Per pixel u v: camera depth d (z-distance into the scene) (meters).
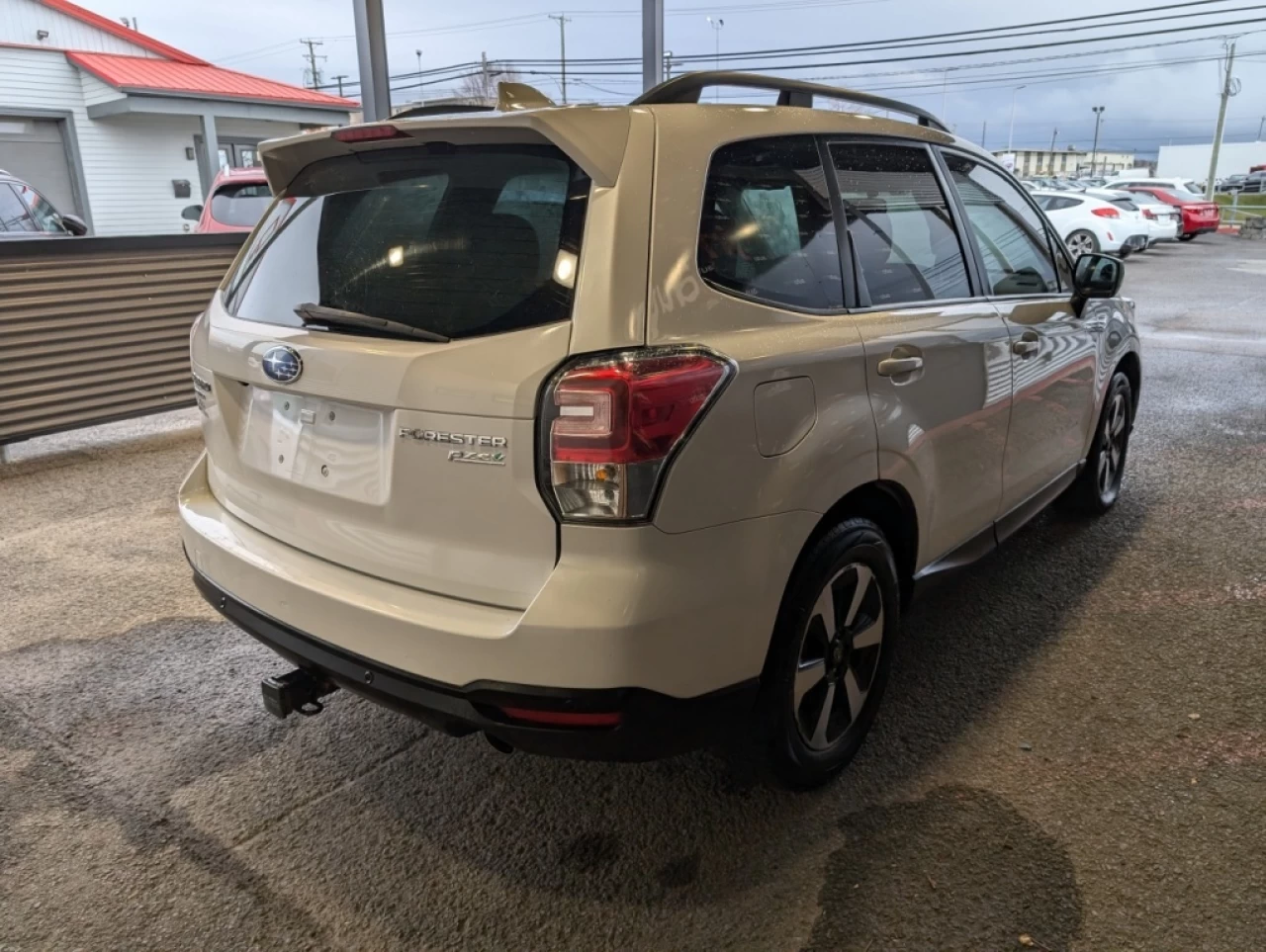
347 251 2.34
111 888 2.33
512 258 2.07
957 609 3.78
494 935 2.18
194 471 2.94
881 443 2.52
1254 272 17.56
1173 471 5.56
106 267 6.12
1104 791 2.64
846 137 2.72
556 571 1.95
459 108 2.57
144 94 17.08
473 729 2.08
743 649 2.18
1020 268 3.57
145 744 2.94
